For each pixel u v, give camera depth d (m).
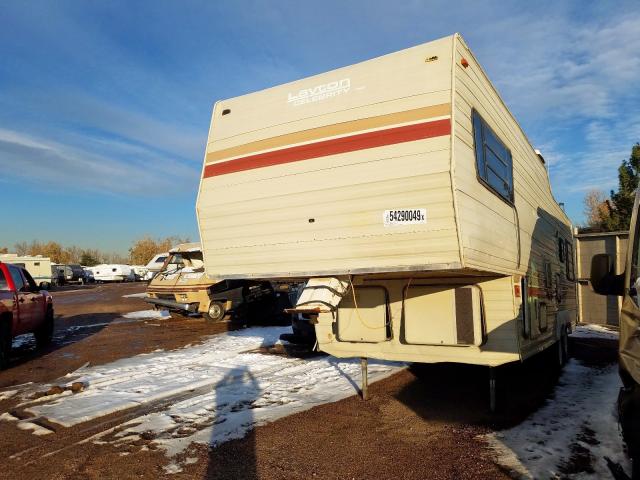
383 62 4.77
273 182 5.22
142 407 5.83
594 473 3.90
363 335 5.66
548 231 8.05
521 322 5.28
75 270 47.88
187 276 13.71
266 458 4.31
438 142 4.30
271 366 7.98
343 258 4.77
